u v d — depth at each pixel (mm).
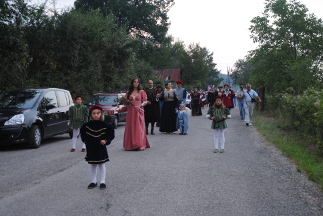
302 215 4203
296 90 17719
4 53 14703
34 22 18922
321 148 7910
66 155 8711
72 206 4602
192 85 75875
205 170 6707
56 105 11711
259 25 19531
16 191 5383
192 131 13750
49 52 19625
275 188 5402
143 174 6398
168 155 8383
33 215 4266
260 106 24625
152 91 12719
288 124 13047
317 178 5895
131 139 9156
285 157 7992
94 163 5367
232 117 20797
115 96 16719
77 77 20797
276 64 19188
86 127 5457
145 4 47406
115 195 5098
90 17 25797
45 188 5531
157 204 4648
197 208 4477
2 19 14500
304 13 18672
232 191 5254
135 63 35031
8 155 8977
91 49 23641
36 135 10211
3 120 9641
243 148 9375
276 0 18969
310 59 16656
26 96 10914
